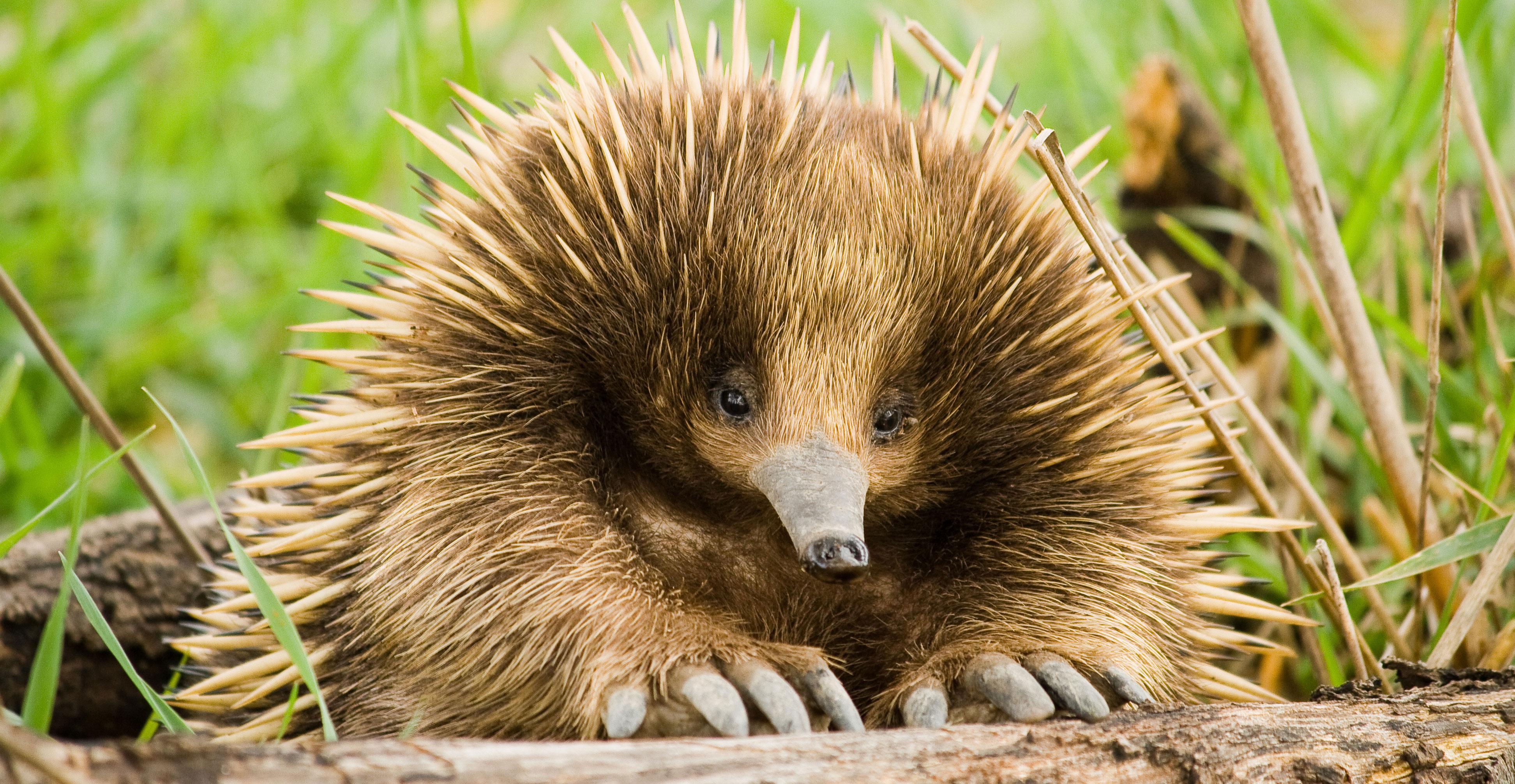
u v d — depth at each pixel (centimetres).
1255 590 244
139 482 233
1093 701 221
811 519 220
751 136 225
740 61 228
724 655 221
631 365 225
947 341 225
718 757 214
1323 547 227
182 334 266
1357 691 223
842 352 223
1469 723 219
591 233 224
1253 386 253
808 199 223
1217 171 253
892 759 215
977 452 227
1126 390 228
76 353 259
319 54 339
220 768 210
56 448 256
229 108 326
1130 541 227
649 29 359
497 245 225
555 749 212
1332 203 255
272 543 224
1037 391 226
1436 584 234
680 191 223
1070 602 226
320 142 318
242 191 291
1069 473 227
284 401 245
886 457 225
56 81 313
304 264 288
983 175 225
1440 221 229
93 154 298
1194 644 228
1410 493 234
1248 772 217
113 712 243
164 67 342
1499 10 277
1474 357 241
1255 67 233
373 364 225
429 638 223
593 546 223
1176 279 227
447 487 223
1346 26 357
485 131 229
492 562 223
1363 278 251
